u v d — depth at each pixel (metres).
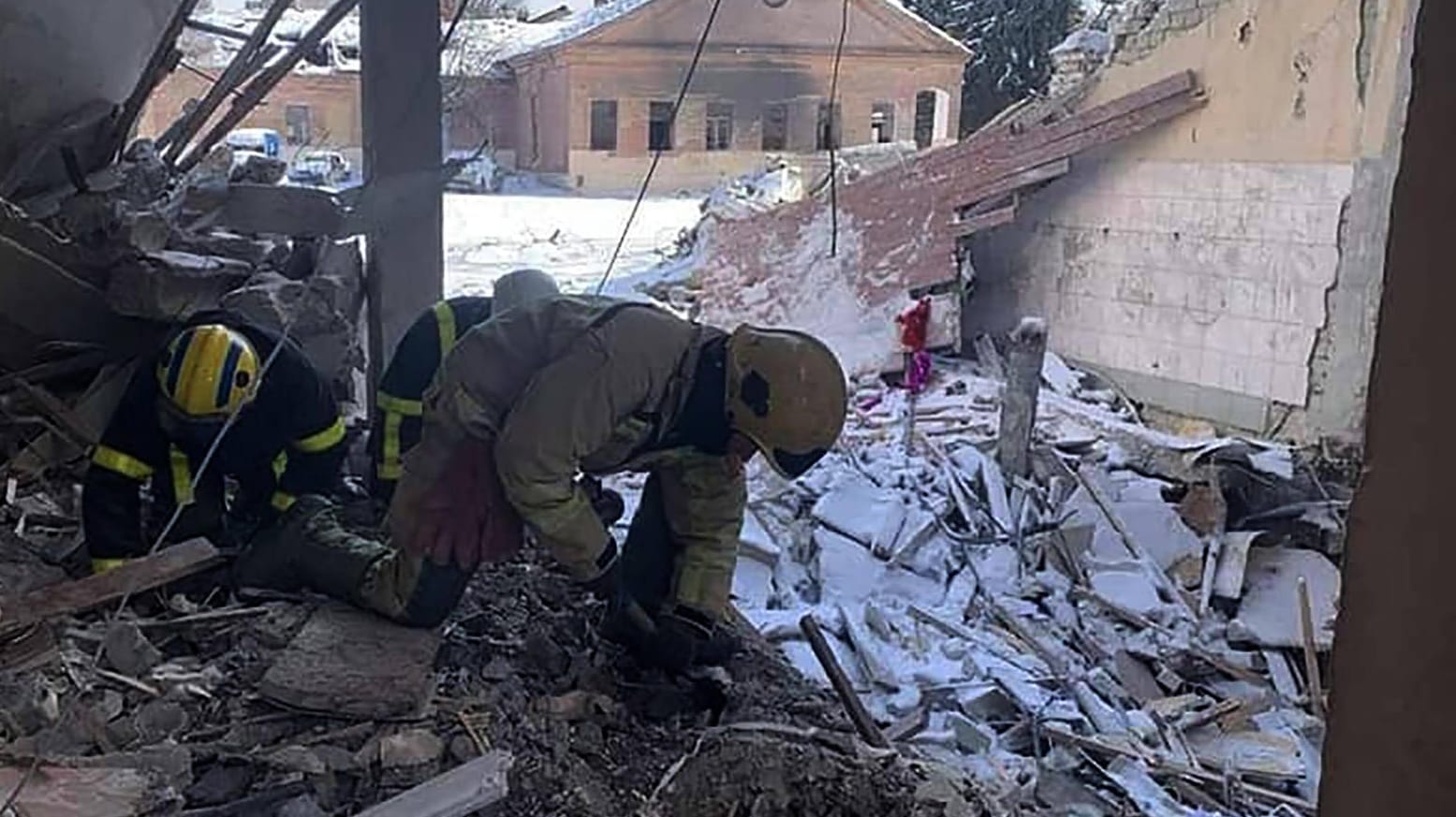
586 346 2.42
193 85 8.40
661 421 2.51
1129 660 5.50
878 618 5.30
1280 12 7.84
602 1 20.95
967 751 4.39
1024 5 15.27
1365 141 7.42
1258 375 8.24
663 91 16.92
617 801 2.40
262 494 3.33
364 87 4.01
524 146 17.75
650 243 13.29
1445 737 0.46
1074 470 7.01
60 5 4.25
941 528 6.33
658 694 2.77
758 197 12.38
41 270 3.65
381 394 3.38
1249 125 8.13
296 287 3.97
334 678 2.51
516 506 2.49
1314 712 5.23
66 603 2.70
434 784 2.24
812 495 6.50
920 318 9.08
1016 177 9.40
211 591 2.98
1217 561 6.23
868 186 9.91
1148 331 9.02
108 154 4.73
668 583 2.94
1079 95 9.39
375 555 2.83
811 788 2.52
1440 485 0.44
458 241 13.29
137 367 3.71
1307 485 6.83
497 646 2.86
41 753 2.21
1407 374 0.44
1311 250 7.80
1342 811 0.49
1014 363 6.94
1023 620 5.66
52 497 3.53
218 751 2.32
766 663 3.19
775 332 2.47
